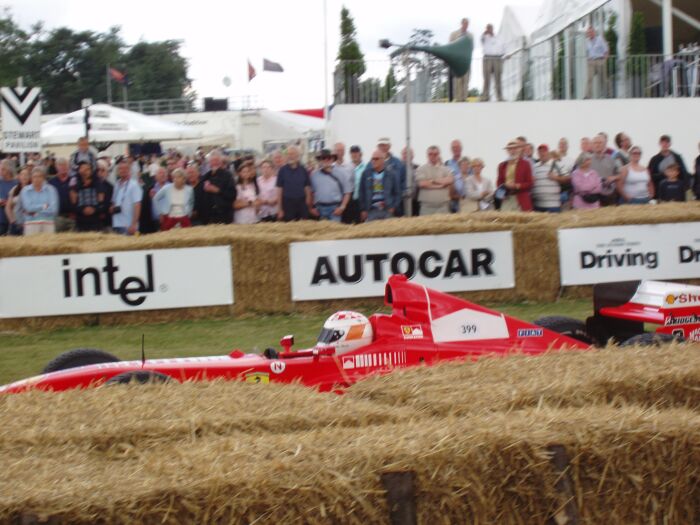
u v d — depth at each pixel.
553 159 15.96
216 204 14.96
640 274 13.34
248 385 5.91
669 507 4.69
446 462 4.41
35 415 5.24
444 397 5.47
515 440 4.51
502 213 13.59
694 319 8.99
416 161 20.08
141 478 4.22
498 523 4.50
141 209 15.29
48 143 22.98
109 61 60.75
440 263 12.88
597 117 20.53
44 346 11.30
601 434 4.61
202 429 4.98
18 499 3.96
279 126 30.17
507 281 13.02
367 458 4.35
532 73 21.69
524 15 25.48
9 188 15.98
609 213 13.73
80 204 15.27
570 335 8.91
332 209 15.34
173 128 23.73
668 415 4.86
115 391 5.76
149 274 12.41
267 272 12.60
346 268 12.73
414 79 20.50
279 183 15.05
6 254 12.16
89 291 12.34
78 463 4.52
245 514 4.14
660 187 16.52
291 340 8.13
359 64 20.61
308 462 4.32
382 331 8.00
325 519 4.23
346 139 20.09
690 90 21.12
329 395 5.73
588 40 20.98
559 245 13.10
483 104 20.19
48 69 60.09
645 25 23.75
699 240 13.51
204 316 12.55
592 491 4.61
